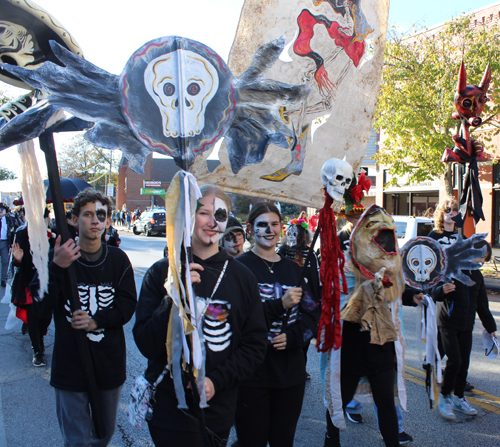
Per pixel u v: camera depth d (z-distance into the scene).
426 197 19.41
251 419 2.58
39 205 2.52
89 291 2.62
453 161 4.26
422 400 4.23
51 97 1.82
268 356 2.61
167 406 1.97
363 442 3.47
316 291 3.12
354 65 2.97
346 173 2.66
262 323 2.20
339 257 2.75
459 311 3.84
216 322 2.04
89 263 2.68
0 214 9.71
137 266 12.97
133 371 4.87
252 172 2.75
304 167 2.91
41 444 3.40
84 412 2.54
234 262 2.21
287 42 2.69
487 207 16.41
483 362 5.26
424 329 3.61
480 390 4.44
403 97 12.48
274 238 2.95
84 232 2.66
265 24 2.61
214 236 2.10
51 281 2.47
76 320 2.47
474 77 11.70
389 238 2.90
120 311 2.65
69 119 2.25
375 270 2.86
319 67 2.84
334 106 2.94
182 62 1.91
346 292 2.75
